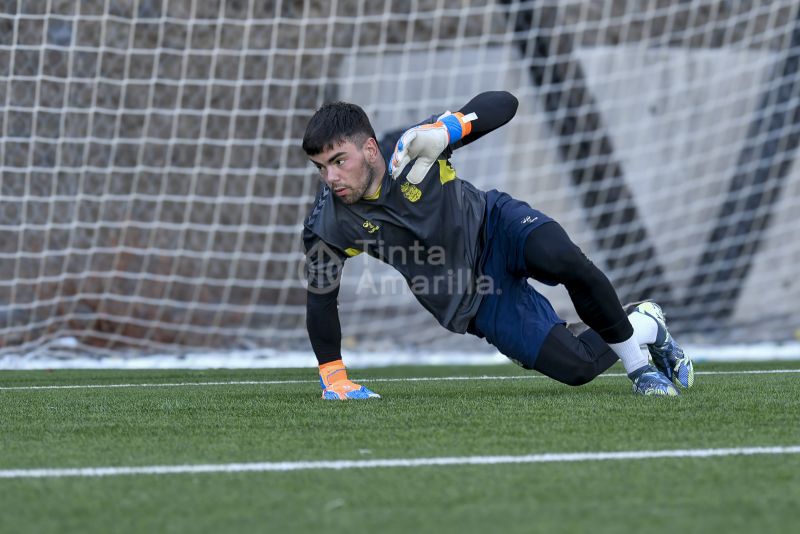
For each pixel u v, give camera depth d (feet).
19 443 27.94
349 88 93.45
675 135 95.71
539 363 37.55
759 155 96.37
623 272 95.25
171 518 18.81
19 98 84.48
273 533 17.66
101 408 37.22
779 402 35.37
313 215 36.68
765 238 96.68
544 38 93.76
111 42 88.79
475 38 93.91
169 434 29.35
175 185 92.17
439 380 53.11
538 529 17.69
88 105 87.56
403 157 32.71
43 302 80.07
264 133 93.66
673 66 95.66
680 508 19.17
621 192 95.14
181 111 87.86
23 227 81.25
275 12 93.40
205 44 92.02
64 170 85.35
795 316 96.02
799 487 20.92
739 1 95.96
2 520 18.80
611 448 25.70
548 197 94.07
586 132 94.43
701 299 95.96
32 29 84.64
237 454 25.53
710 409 33.35
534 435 27.96
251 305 92.84
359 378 56.08
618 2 95.20
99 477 22.65
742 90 96.32
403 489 21.02
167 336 87.71
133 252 87.40
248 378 56.75
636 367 38.34
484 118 35.32
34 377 58.54
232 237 93.30
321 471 23.06
